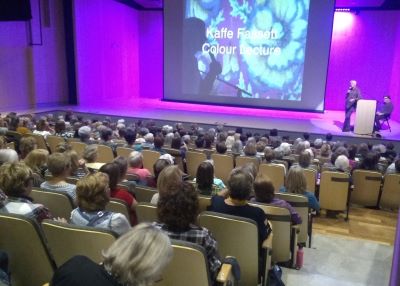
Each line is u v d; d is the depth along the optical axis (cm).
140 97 1825
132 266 121
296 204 355
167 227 200
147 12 1762
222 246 242
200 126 1095
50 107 1382
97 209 224
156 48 1778
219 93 1376
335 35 1457
